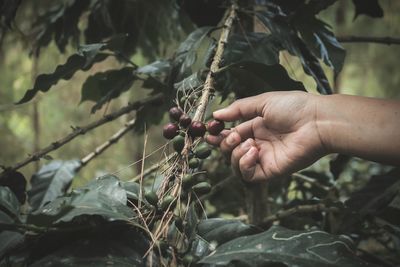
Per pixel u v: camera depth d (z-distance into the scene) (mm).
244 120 600
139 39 890
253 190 747
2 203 464
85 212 394
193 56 623
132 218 424
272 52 638
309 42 661
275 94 566
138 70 706
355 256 407
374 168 1081
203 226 496
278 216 708
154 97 728
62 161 767
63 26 838
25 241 440
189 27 905
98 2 810
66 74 649
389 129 508
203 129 501
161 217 458
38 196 721
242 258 392
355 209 696
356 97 541
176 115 532
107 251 419
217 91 691
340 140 531
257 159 593
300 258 398
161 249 424
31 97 646
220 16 758
